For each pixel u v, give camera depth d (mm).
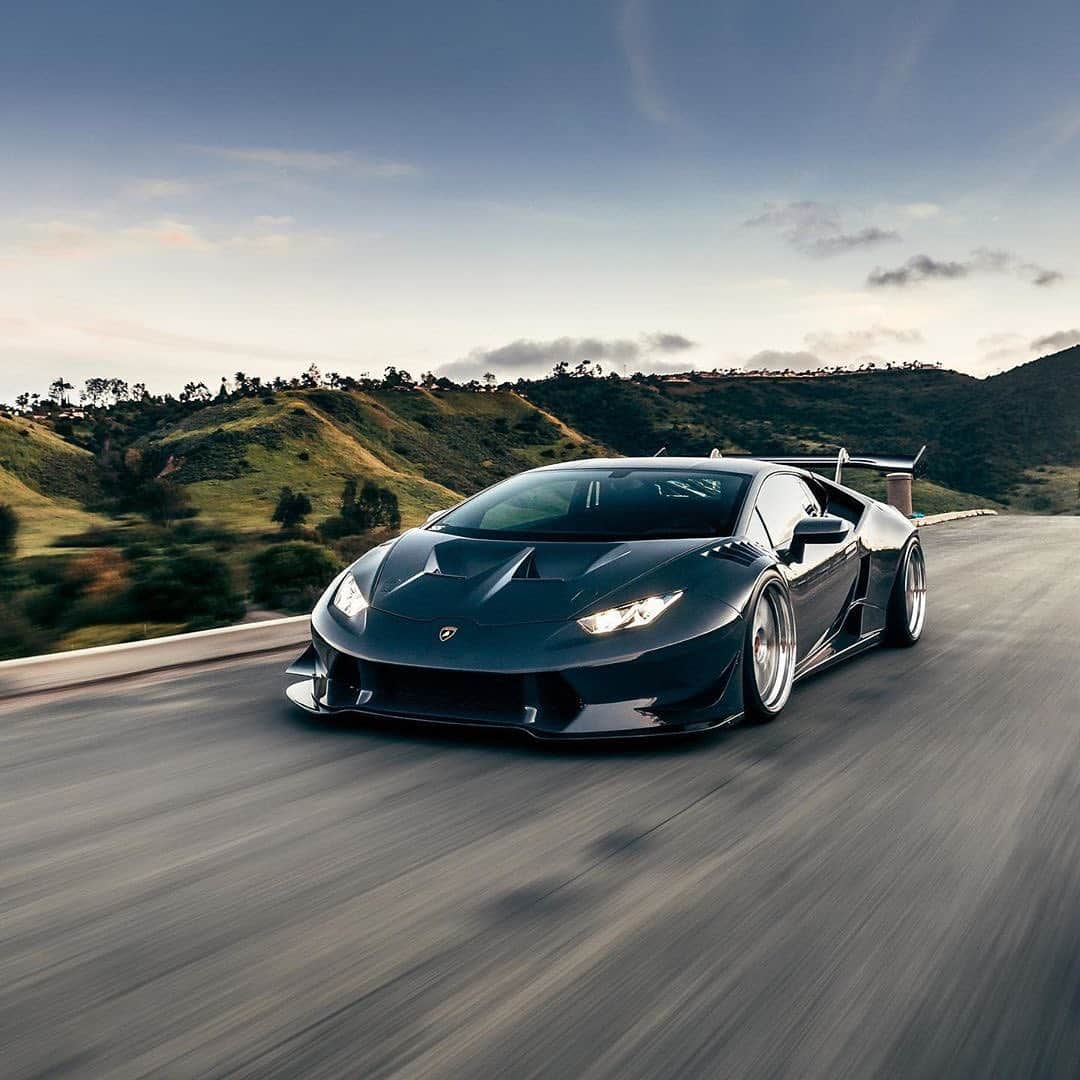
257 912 2424
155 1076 1751
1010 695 4758
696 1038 1863
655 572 4055
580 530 4523
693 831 2969
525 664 3730
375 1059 1798
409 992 2033
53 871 2695
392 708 3938
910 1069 1769
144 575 9648
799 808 3176
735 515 4625
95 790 3398
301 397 173250
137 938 2287
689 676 3854
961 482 170125
